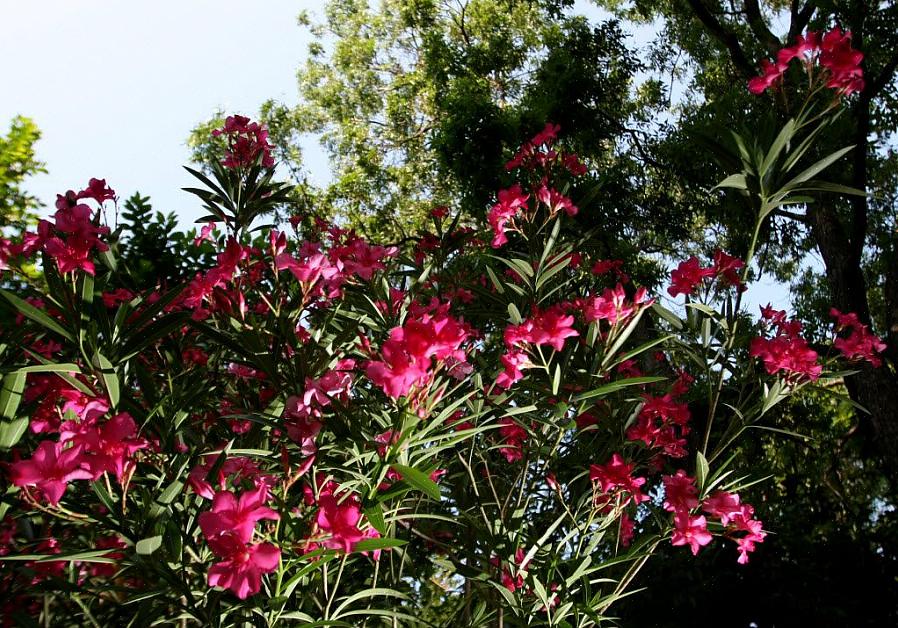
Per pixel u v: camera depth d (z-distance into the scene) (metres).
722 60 8.11
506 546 2.17
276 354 1.94
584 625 2.13
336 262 2.22
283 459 1.66
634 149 7.65
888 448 5.43
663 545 4.11
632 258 6.48
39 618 2.14
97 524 1.61
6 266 1.96
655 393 3.03
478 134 6.48
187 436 2.07
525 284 2.75
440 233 3.22
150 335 1.71
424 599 2.93
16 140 4.61
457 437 1.81
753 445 5.70
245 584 1.27
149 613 1.66
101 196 2.22
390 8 11.38
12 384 1.59
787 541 4.58
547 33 7.69
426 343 1.50
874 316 8.64
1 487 1.75
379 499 1.54
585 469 2.50
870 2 6.36
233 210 2.63
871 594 4.55
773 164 2.10
